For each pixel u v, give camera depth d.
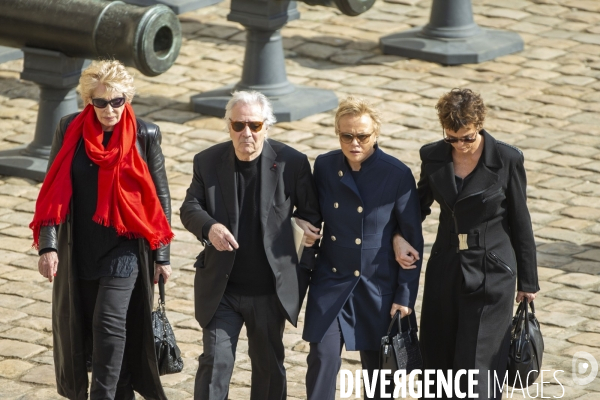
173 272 29.09
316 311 19.64
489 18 49.91
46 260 19.86
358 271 19.53
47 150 35.97
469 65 44.91
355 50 46.72
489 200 18.88
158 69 33.31
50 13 33.56
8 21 34.28
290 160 19.73
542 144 37.50
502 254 19.25
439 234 19.67
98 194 19.78
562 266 29.00
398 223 19.66
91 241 20.06
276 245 19.53
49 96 35.72
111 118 19.72
